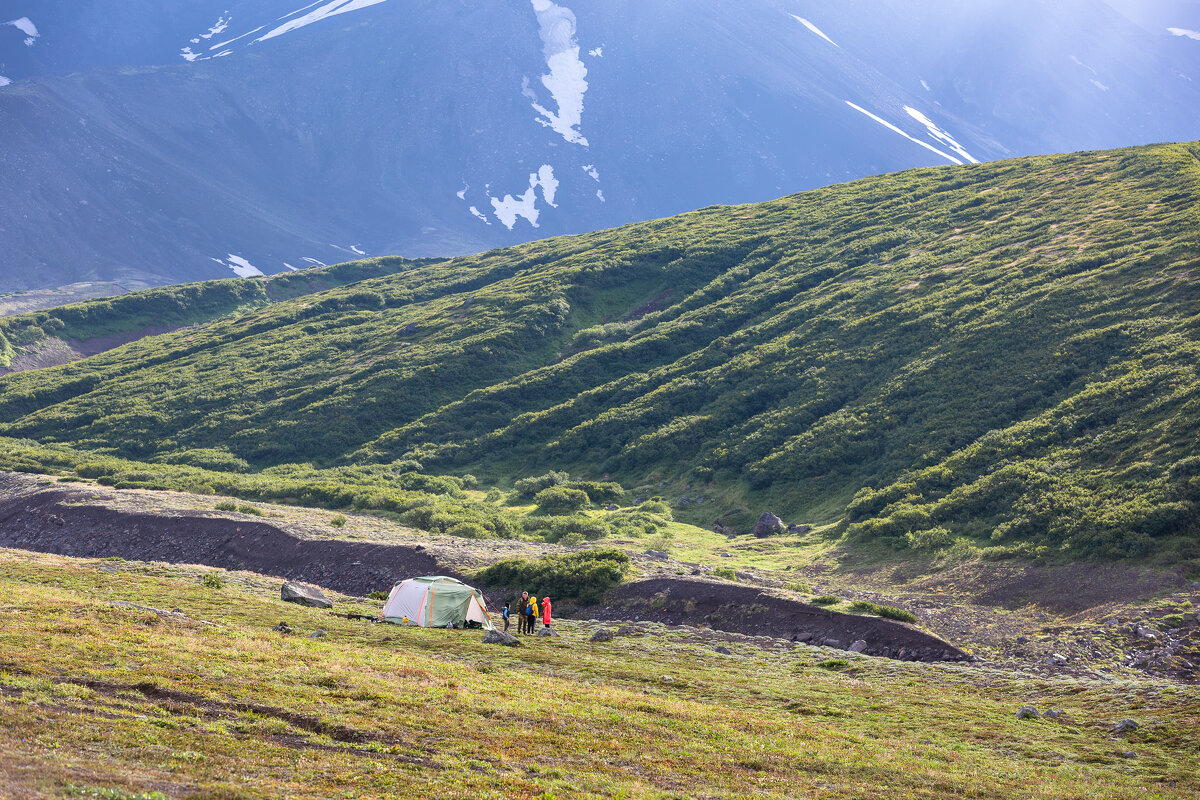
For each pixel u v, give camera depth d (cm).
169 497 7200
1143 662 3250
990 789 1639
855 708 2500
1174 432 5141
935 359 7800
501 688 2097
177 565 4653
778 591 4297
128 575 3997
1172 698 2598
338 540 5569
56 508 6812
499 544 5847
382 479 8556
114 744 1235
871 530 5550
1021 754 2031
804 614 3972
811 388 8406
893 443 6856
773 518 6388
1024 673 3192
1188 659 3212
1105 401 5962
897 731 2202
